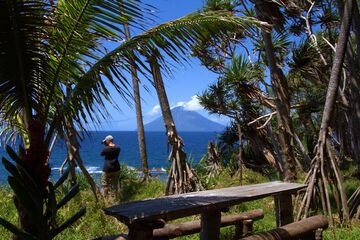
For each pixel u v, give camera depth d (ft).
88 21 14.21
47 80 14.73
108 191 33.14
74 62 14.65
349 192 34.24
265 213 27.30
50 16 14.11
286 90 30.66
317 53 39.34
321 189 24.67
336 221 25.45
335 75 25.86
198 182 31.55
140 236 12.62
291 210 19.29
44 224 12.85
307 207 24.53
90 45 14.48
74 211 24.22
